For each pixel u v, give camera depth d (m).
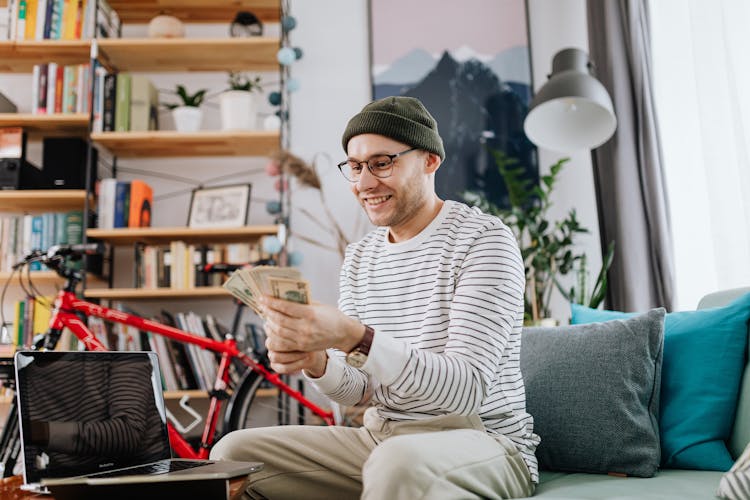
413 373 1.02
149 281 2.97
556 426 1.41
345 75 3.41
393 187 1.26
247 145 3.17
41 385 1.17
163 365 2.85
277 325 0.98
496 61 3.38
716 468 1.31
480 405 1.10
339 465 1.26
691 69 2.54
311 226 3.30
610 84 2.79
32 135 3.26
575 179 3.26
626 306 2.59
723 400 1.36
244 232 2.98
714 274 2.44
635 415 1.36
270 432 1.30
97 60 3.17
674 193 2.59
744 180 2.07
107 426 1.26
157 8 3.29
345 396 1.29
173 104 3.30
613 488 1.17
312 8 3.45
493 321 1.12
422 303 1.27
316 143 3.36
